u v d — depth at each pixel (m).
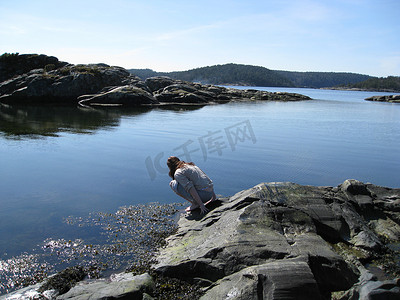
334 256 4.05
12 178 8.02
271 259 3.89
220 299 3.41
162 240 5.13
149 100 32.91
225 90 48.38
